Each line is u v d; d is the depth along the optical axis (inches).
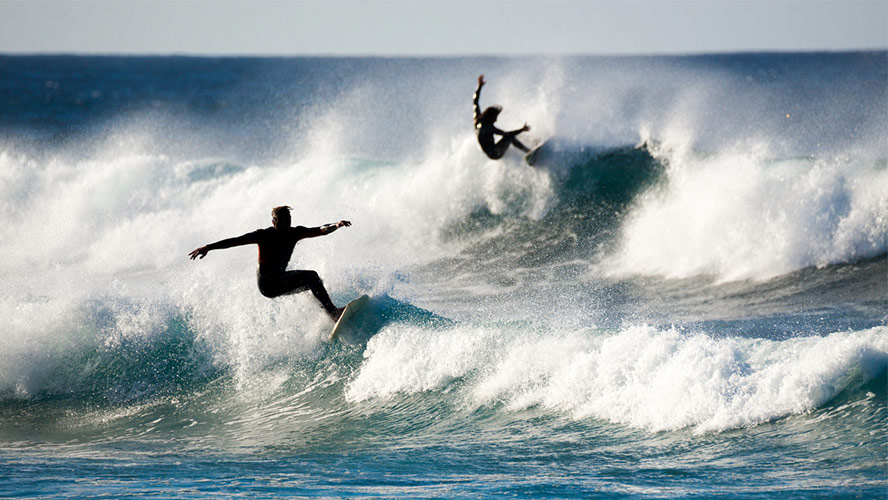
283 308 1306.6
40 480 852.0
